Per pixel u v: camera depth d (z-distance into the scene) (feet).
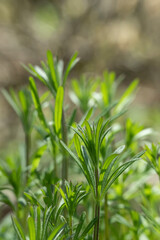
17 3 6.30
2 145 4.26
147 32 5.77
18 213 1.30
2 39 5.50
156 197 1.42
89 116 1.14
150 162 1.19
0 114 4.92
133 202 1.52
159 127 3.52
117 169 1.00
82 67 5.49
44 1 6.46
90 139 1.02
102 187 1.01
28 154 1.40
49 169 1.32
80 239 1.02
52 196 1.06
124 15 5.89
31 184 1.30
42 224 0.99
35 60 5.40
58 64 1.26
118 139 1.53
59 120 1.16
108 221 1.30
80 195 1.04
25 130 1.40
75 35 5.85
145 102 5.21
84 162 1.02
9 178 1.32
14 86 5.12
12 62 5.18
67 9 6.34
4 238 1.37
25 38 5.67
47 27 6.02
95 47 5.66
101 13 5.94
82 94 1.47
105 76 1.47
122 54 5.68
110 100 1.43
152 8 5.79
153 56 5.68
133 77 5.62
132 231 1.29
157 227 1.16
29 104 1.40
